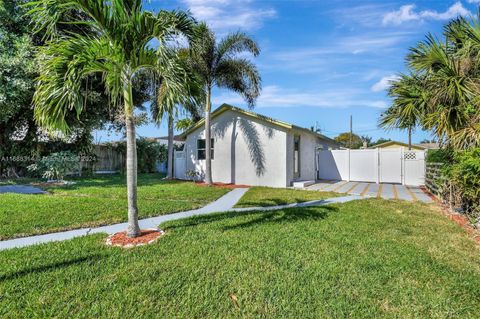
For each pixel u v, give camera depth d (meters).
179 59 5.20
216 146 14.66
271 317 2.74
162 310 2.84
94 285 3.28
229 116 14.25
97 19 4.44
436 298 3.09
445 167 7.99
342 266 3.83
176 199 9.16
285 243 4.70
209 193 10.39
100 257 4.10
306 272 3.65
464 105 7.05
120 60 4.78
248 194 10.41
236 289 3.24
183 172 16.41
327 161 17.16
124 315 2.74
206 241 4.79
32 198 8.52
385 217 6.62
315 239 4.92
